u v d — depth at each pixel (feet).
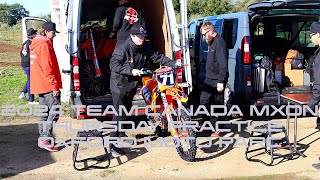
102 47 27.45
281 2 24.86
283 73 28.55
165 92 20.03
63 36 23.84
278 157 20.25
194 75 32.12
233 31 27.63
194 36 33.76
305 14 26.63
